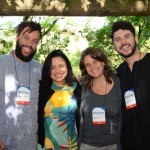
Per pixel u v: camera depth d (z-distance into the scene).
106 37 7.35
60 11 2.64
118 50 2.88
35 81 2.99
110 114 2.85
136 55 2.82
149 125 2.60
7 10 2.65
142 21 5.10
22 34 2.88
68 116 2.94
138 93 2.65
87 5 2.62
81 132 2.92
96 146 2.84
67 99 2.96
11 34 7.84
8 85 2.82
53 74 3.02
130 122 2.70
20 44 2.88
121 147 2.84
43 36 7.34
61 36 8.05
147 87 2.61
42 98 2.99
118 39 2.85
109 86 2.93
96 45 7.57
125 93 2.76
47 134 2.95
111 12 2.64
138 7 2.60
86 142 2.89
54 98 2.96
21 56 2.90
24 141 2.84
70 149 2.94
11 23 7.91
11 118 2.80
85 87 3.02
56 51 3.06
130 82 2.75
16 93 2.85
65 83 3.08
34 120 2.91
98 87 2.97
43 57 7.31
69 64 3.10
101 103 2.88
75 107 2.98
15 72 2.88
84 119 2.94
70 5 2.62
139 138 2.64
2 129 2.79
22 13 2.69
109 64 2.98
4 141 2.80
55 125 2.92
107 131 2.84
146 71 2.65
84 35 8.41
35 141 2.93
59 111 2.93
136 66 2.73
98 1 2.61
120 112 2.82
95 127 2.86
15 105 2.82
